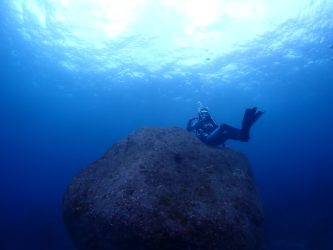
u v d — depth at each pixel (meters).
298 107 38.59
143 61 22.91
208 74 25.09
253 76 26.23
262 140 65.62
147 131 6.27
